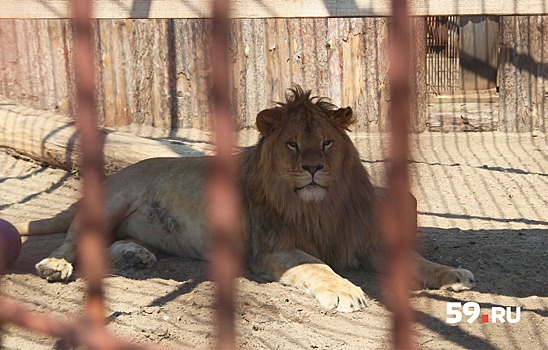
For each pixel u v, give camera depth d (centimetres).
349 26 1438
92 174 231
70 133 1149
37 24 1438
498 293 662
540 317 605
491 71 1552
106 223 792
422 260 700
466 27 1545
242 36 1443
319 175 662
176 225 773
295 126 672
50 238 849
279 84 1466
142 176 805
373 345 548
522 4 535
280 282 693
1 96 1441
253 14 554
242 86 1459
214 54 212
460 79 1562
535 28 1428
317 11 550
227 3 209
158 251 799
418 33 1420
